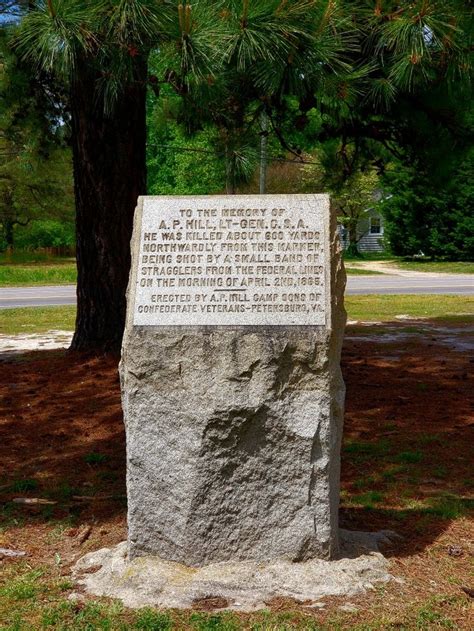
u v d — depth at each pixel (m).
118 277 9.94
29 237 45.78
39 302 20.22
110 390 8.45
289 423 4.10
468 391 8.62
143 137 9.91
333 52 6.21
